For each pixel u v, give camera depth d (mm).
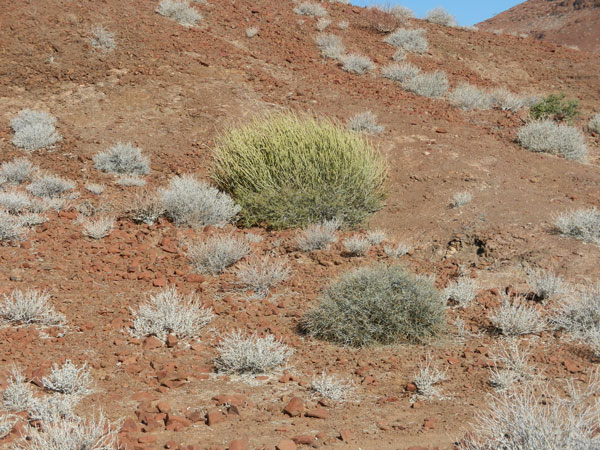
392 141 13984
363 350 6668
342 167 11609
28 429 4430
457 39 24047
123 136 14430
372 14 23844
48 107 15328
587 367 5980
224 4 22203
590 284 8094
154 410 4953
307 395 5426
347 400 5352
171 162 13562
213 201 11328
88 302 7734
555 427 3748
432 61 21781
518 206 10766
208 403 5180
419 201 11555
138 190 12461
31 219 10656
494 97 18297
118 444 4137
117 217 11375
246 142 12430
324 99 16359
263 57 18734
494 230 9977
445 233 10258
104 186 12609
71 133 14477
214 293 8320
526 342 6719
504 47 24016
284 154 11672
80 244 9914
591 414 3887
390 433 4578
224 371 6004
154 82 16297
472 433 4406
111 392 5383
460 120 16219
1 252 9320
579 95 20594
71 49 17156
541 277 8344
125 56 17172
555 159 13508
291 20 22344
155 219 11227
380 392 5555
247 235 10641
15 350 6184
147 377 5750
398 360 6355
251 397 5363
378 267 7578
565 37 55125
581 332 6898
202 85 16359
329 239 10172
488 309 7762
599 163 14258
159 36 18328
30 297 7422
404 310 6871
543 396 5246
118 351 6309
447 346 6762
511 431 3809
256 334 6531
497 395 5352
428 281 7332
